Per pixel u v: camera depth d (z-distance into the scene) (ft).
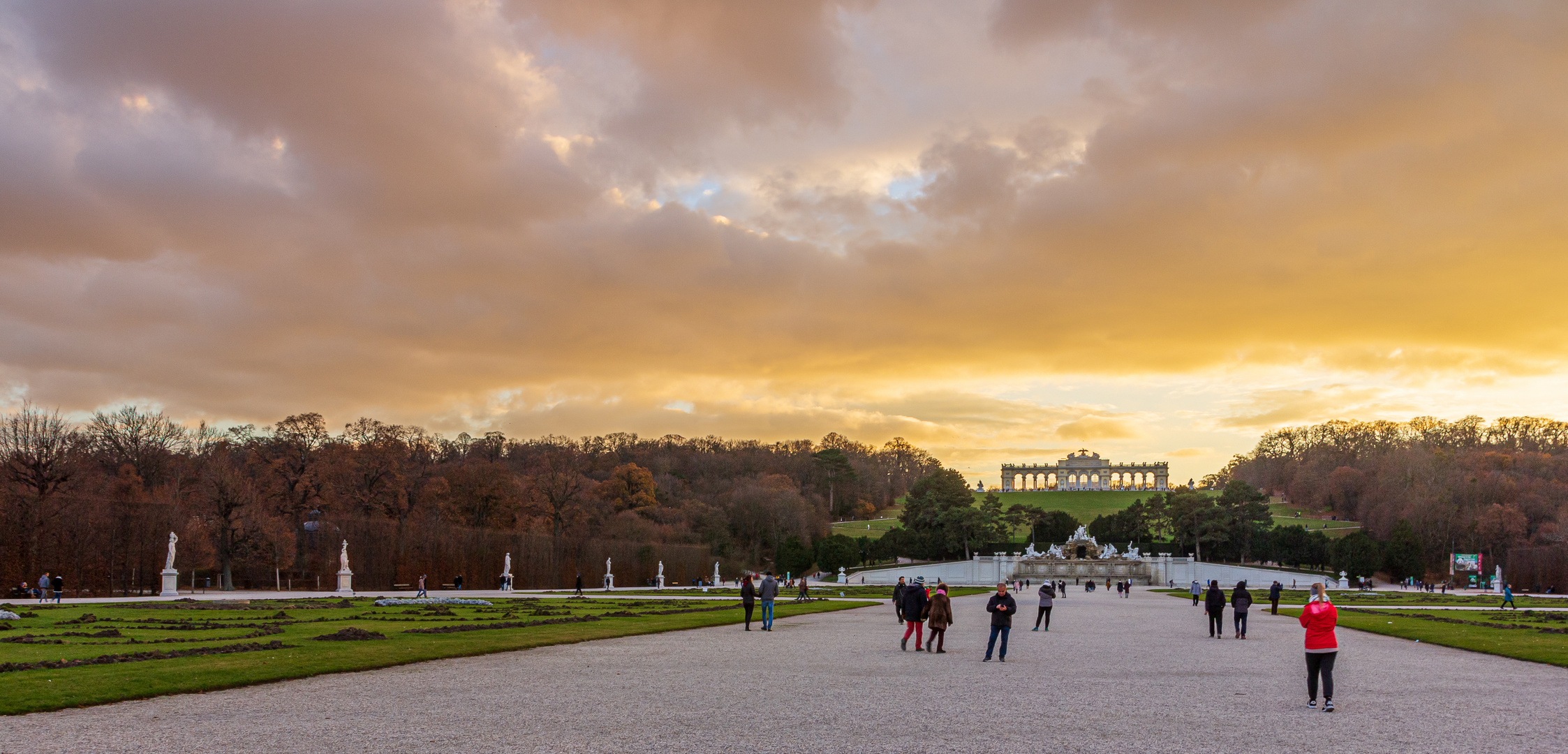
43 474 328.29
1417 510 550.36
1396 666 117.08
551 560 445.37
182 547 327.88
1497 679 104.68
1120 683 97.40
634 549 491.72
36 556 284.00
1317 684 87.76
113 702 80.18
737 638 148.87
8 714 74.08
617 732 69.36
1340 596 372.99
